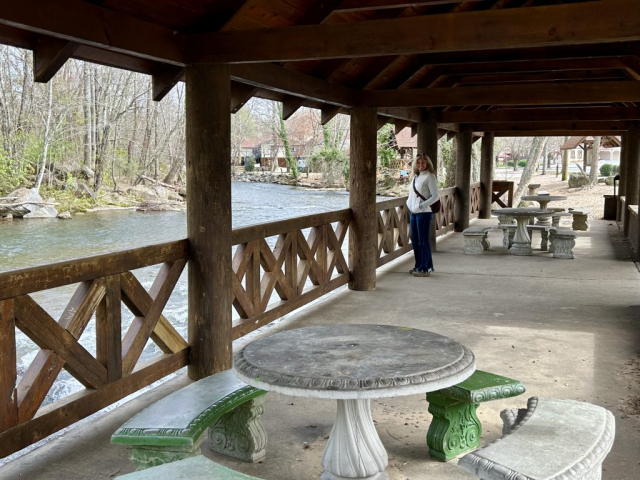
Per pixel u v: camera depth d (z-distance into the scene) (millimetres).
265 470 2957
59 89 22578
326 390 2189
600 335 5176
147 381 3777
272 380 2279
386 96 6762
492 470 1946
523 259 9312
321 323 5680
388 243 8570
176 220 18641
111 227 16609
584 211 13125
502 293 6879
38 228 16266
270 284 5234
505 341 5008
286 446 3207
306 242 5965
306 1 4570
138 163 26375
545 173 42312
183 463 2002
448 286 7297
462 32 3514
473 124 12617
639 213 9148
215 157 4055
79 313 3219
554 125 12289
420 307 6238
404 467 2955
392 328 2951
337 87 6227
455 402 2945
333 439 2734
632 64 7691
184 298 8008
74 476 2904
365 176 6934
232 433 3068
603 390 3912
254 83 4617
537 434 2207
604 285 7297
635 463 2943
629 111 9367
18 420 2873
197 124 4008
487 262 9039
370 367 2348
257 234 4984
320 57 3758
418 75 8109
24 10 2768
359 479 2672
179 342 4109
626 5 3238
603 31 3285
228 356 4297
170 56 3811
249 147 51656
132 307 3711
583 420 2334
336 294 6902
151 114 26547
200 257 4121
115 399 3496
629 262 8938
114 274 3457
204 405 2699
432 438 3041
